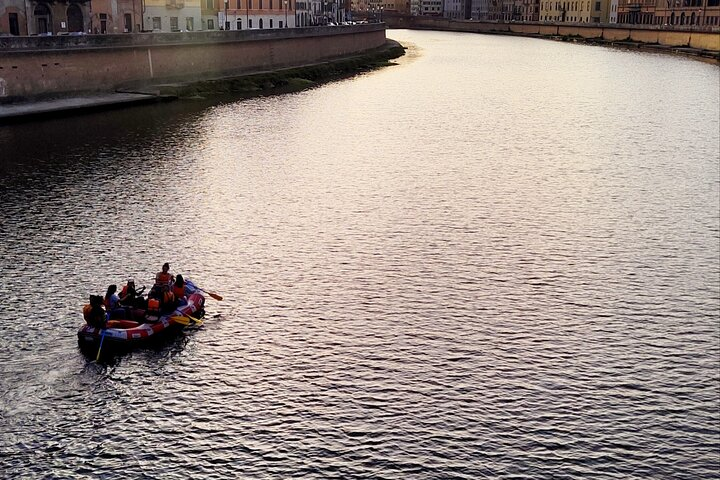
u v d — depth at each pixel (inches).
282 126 3211.1
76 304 1440.7
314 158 2635.3
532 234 1920.5
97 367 1238.9
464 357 1300.4
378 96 4261.8
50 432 1075.9
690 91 4539.9
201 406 1145.4
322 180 2348.7
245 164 2517.2
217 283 1567.4
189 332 1362.0
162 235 1817.2
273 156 2642.7
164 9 4778.5
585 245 1854.1
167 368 1242.6
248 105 3759.8
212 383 1205.1
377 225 1947.6
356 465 1026.1
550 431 1108.5
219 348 1310.3
